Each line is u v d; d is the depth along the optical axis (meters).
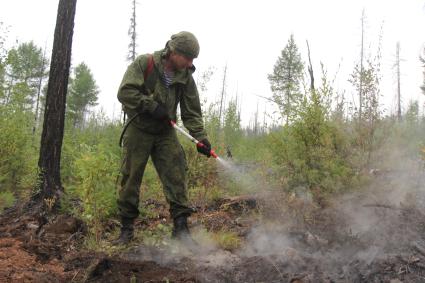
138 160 4.09
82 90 29.50
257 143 8.76
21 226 4.72
